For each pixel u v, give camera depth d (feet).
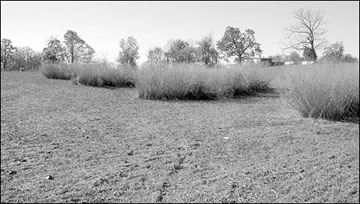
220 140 12.10
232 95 28.35
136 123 15.47
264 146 11.25
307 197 7.06
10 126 14.11
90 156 10.00
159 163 9.35
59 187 7.54
